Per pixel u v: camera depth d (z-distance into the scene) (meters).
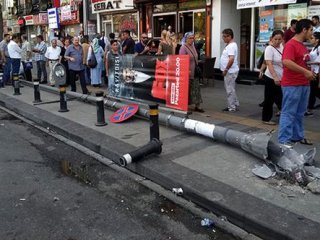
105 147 6.57
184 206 4.69
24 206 4.73
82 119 8.72
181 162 5.71
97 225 4.25
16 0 33.41
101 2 19.91
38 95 11.09
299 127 5.86
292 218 3.97
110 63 9.62
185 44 8.66
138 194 5.07
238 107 9.20
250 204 4.31
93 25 22.08
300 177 4.76
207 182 4.95
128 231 4.12
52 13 26.17
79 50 11.59
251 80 12.88
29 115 9.68
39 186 5.36
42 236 4.04
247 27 13.98
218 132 6.28
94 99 10.00
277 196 4.48
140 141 6.81
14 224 4.29
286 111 5.61
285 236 3.73
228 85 8.74
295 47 5.43
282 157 5.00
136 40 18.70
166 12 16.59
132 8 18.08
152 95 8.39
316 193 4.50
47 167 6.15
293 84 5.50
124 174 5.80
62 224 4.28
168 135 7.09
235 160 5.68
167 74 7.90
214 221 4.31
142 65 8.54
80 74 11.68
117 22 19.94
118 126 7.92
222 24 14.05
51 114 9.42
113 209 4.64
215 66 14.43
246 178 5.02
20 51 14.47
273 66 7.09
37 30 30.22
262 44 12.95
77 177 5.71
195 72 8.80
